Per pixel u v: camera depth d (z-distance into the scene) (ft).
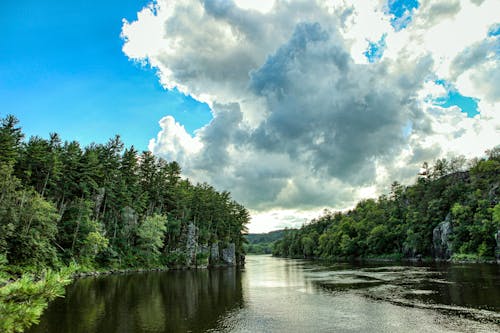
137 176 302.25
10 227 151.94
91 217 246.06
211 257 351.05
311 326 87.51
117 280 184.24
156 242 271.90
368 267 276.82
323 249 585.22
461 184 385.70
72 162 229.25
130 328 86.33
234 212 423.64
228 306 113.91
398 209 481.46
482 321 84.43
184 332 83.20
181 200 335.88
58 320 93.30
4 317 19.07
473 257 287.28
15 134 196.65
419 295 121.60
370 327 84.74
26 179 200.64
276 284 174.50
